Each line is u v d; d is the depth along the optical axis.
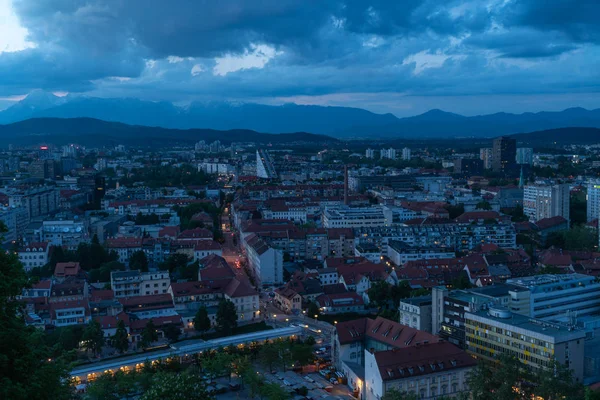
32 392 98.94
